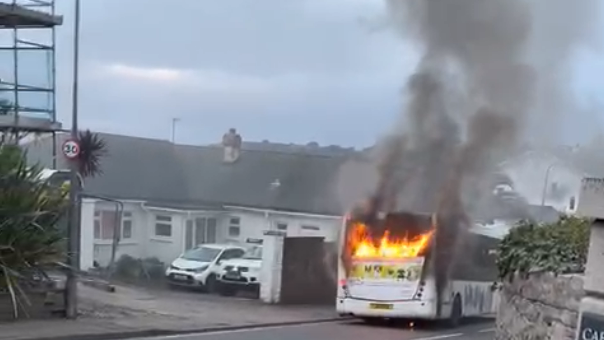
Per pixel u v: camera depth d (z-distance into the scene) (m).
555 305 7.09
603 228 3.51
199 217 39.69
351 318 22.02
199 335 15.95
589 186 3.58
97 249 35.72
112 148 41.22
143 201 38.59
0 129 19.45
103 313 17.16
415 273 20.61
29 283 15.12
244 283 27.53
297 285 25.55
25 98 20.08
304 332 17.92
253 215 40.16
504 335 9.17
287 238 25.36
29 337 13.17
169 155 43.00
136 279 29.81
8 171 14.64
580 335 3.53
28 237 14.48
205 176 42.06
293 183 40.97
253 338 15.97
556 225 8.96
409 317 20.48
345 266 21.11
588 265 3.55
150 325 16.06
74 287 15.91
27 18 20.09
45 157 24.94
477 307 22.97
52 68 20.39
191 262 28.39
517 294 8.60
